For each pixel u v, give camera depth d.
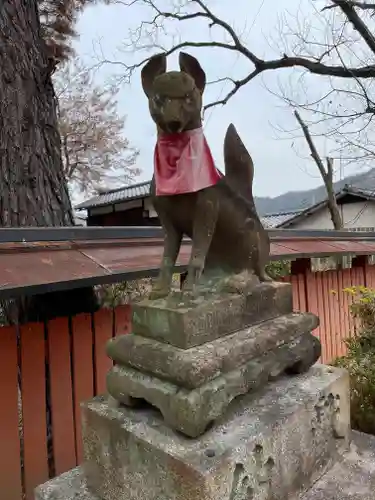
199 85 1.42
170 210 1.49
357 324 4.61
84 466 1.60
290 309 1.83
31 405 2.12
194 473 1.16
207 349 1.35
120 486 1.42
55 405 2.21
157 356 1.35
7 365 2.02
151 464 1.29
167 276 1.54
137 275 2.03
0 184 3.42
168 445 1.27
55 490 1.58
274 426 1.39
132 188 13.42
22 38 3.76
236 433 1.33
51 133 3.98
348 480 1.60
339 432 1.75
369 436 1.95
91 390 2.38
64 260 1.94
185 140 1.35
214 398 1.31
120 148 16.09
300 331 1.72
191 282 1.44
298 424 1.49
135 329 1.51
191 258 1.46
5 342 2.02
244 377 1.42
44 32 4.89
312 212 14.45
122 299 3.22
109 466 1.46
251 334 1.52
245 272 1.69
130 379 1.46
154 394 1.36
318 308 4.16
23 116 3.63
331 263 4.63
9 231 1.93
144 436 1.33
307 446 1.54
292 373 1.77
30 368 2.13
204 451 1.23
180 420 1.27
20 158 3.55
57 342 2.24
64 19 5.31
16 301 2.99
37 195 3.62
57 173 3.94
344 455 1.77
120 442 1.41
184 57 1.42
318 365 1.89
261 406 1.51
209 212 1.43
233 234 1.59
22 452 2.11
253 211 1.65
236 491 1.24
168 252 1.56
